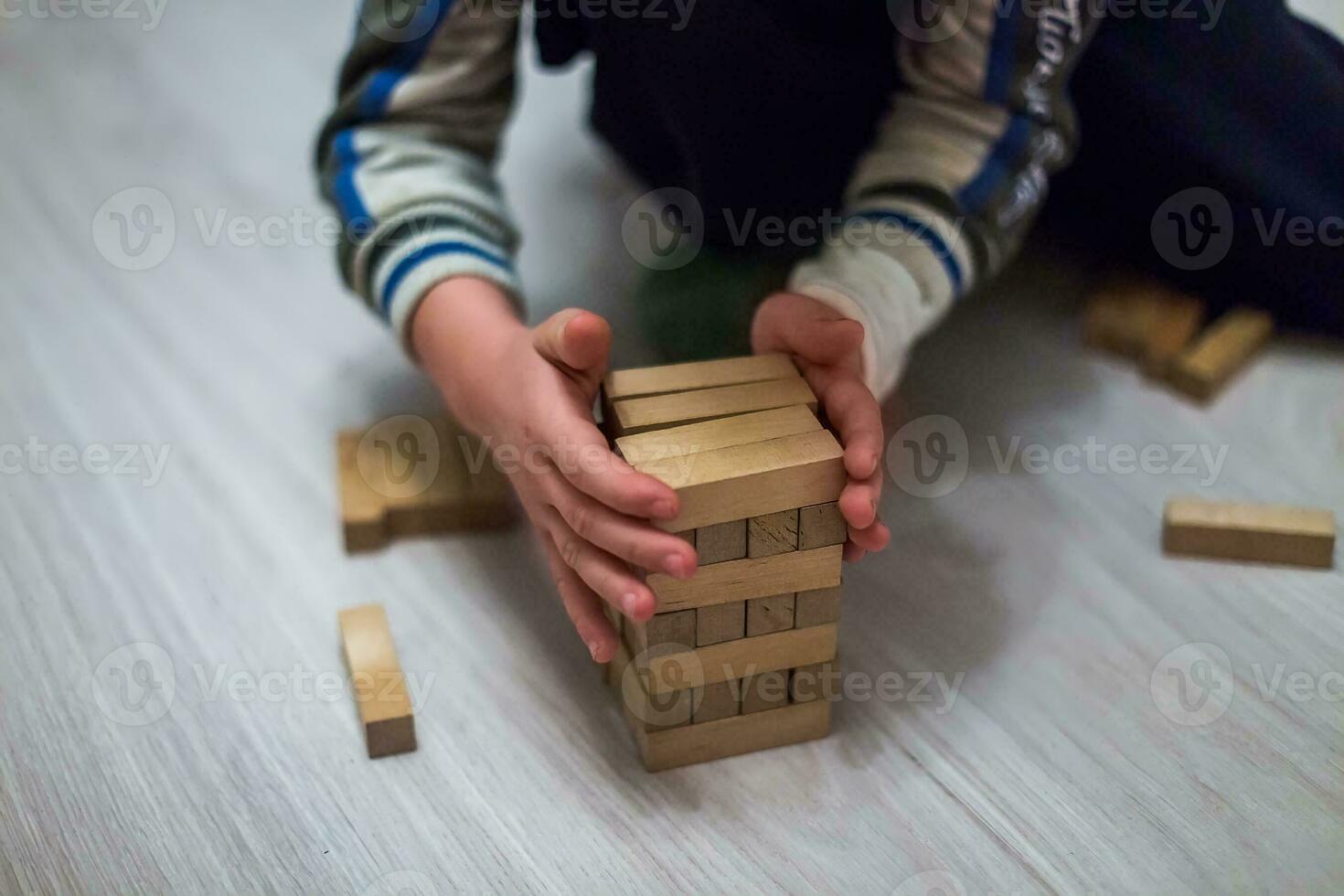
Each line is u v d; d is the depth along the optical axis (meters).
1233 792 0.78
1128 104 1.09
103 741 0.82
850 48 1.08
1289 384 1.10
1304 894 0.72
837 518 0.73
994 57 0.91
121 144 1.42
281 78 1.53
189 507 1.00
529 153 1.38
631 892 0.73
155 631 0.90
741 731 0.80
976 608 0.91
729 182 1.11
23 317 1.19
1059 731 0.82
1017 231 0.96
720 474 0.69
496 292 0.90
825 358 0.79
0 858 0.75
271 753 0.81
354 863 0.75
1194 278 1.15
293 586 0.93
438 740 0.82
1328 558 0.93
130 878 0.74
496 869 0.74
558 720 0.83
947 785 0.79
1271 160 1.08
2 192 1.35
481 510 0.97
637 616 0.70
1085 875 0.74
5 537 0.97
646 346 1.10
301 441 1.06
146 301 1.21
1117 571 0.94
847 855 0.75
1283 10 1.09
